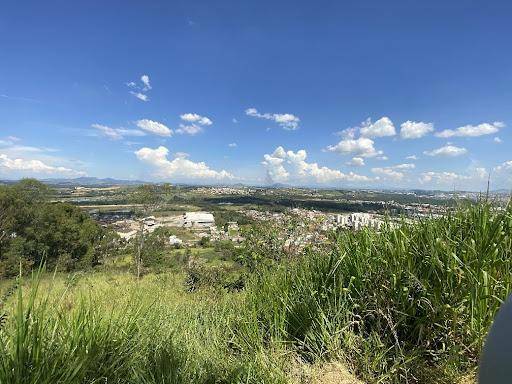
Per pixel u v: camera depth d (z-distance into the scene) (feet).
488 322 7.65
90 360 6.71
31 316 6.94
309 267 11.25
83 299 8.33
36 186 117.60
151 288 19.17
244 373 7.86
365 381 7.93
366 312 9.29
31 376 6.00
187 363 7.99
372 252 9.89
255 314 9.86
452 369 7.54
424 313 8.48
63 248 110.83
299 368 8.34
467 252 8.64
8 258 82.38
